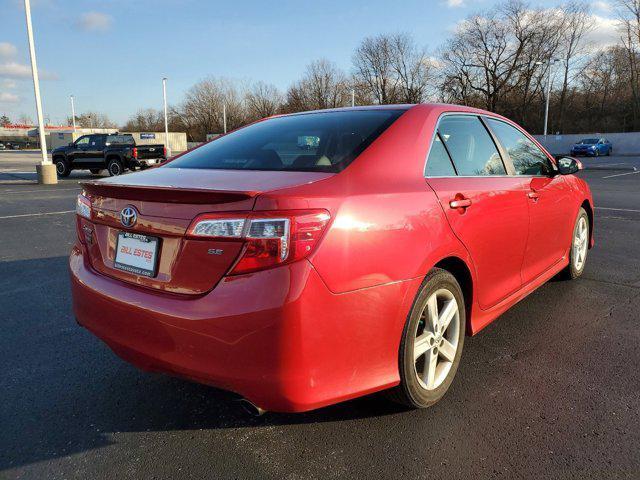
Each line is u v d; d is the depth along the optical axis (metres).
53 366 3.23
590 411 2.61
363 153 2.46
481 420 2.54
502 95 59.97
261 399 2.00
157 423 2.59
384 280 2.21
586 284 4.75
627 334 3.59
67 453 2.34
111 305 2.35
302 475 2.16
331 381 2.07
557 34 56.56
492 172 3.28
